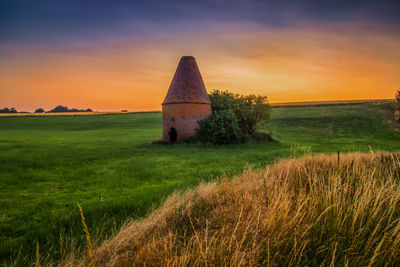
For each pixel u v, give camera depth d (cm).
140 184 866
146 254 255
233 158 1436
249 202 360
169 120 2447
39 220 523
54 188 834
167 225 364
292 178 509
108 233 409
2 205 638
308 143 2489
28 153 1806
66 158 1548
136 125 6469
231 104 2702
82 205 606
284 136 3500
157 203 580
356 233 248
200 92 2473
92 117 9519
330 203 305
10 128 6019
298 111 7138
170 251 257
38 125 6819
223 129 2148
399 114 4506
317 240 252
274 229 262
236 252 221
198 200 464
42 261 330
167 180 916
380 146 2248
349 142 2642
